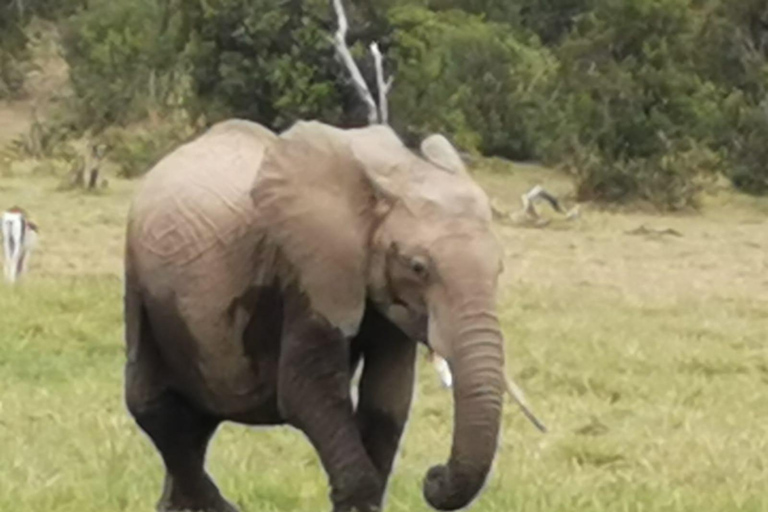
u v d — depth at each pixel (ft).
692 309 75.25
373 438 27.76
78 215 108.17
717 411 49.08
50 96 182.39
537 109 153.69
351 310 26.20
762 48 148.66
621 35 136.15
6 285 70.49
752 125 144.05
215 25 129.39
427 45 136.98
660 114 134.10
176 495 30.91
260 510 32.22
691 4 150.10
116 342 56.39
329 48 125.70
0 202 114.42
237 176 28.25
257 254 27.27
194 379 28.96
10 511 30.58
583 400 49.96
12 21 184.03
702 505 34.24
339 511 26.66
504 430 44.16
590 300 77.00
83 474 35.06
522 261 96.89
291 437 41.22
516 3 184.44
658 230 116.67
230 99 129.90
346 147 26.40
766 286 90.58
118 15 164.45
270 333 27.48
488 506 32.86
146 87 156.76
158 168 29.43
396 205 25.72
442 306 24.85
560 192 137.39
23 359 52.95
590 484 36.52
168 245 28.27
